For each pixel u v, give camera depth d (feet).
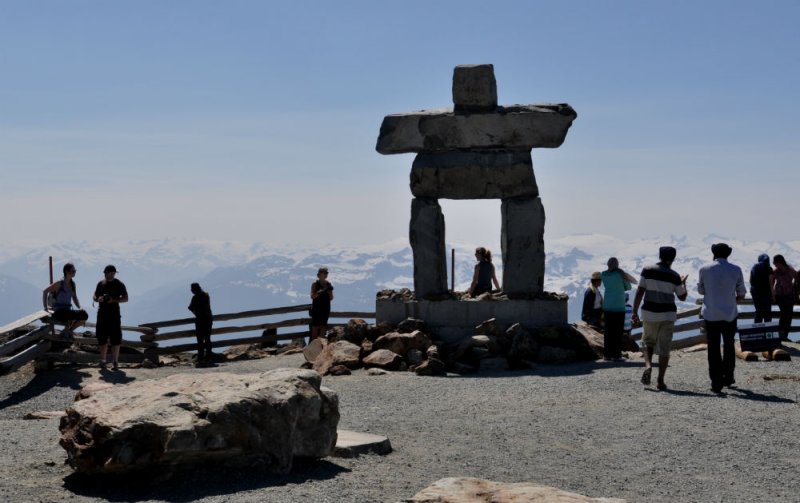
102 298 65.51
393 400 45.03
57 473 27.55
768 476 28.58
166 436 25.17
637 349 68.74
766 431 35.27
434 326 65.51
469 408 41.86
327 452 29.14
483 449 32.53
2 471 27.66
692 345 69.72
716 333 45.50
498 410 41.09
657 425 36.68
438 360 57.67
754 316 70.49
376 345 61.52
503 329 64.34
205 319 72.49
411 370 58.85
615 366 57.77
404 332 63.57
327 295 75.31
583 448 32.76
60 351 68.59
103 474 26.08
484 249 69.15
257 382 28.25
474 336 62.18
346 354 60.18
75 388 59.98
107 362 69.82
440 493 22.35
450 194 67.05
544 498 21.71
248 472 26.78
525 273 67.00
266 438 27.04
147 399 26.61
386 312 66.33
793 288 71.36
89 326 70.38
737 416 38.37
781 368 53.47
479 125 66.13
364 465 29.37
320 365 60.39
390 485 26.66
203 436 25.67
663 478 28.40
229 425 26.20
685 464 30.22
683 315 70.90
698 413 39.14
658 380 46.55
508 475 28.66
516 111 66.33
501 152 66.90
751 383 47.93
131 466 25.41
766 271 68.69
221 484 25.91
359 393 47.78
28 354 63.52
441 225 67.46
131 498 24.81
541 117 65.98
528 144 66.08
